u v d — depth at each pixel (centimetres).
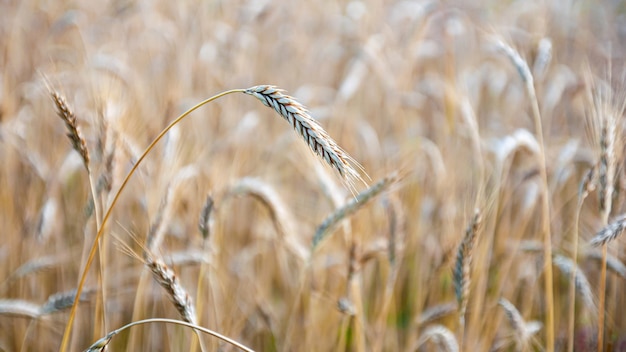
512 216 176
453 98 179
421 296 160
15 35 200
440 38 219
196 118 177
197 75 190
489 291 164
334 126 179
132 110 154
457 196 169
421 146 174
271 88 122
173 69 187
